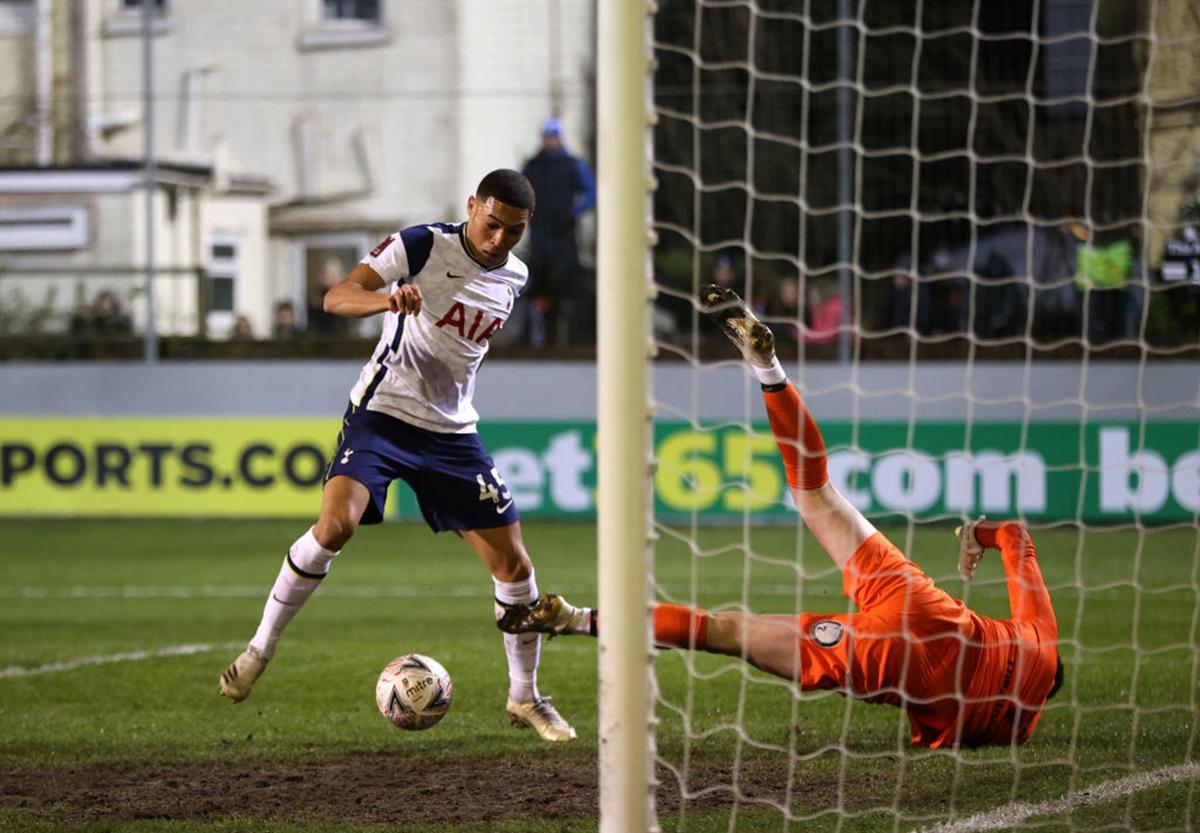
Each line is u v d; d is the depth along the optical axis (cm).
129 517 5012
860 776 1694
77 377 5069
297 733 2003
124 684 2412
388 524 4922
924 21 4678
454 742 1928
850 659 1528
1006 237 4628
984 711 1537
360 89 6169
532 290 5131
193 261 6066
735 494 4722
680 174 4938
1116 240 4475
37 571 3931
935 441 4603
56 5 6306
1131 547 4150
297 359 5141
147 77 5222
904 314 4725
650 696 1262
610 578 1255
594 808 1574
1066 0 4534
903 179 4731
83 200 5862
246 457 4966
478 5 6034
